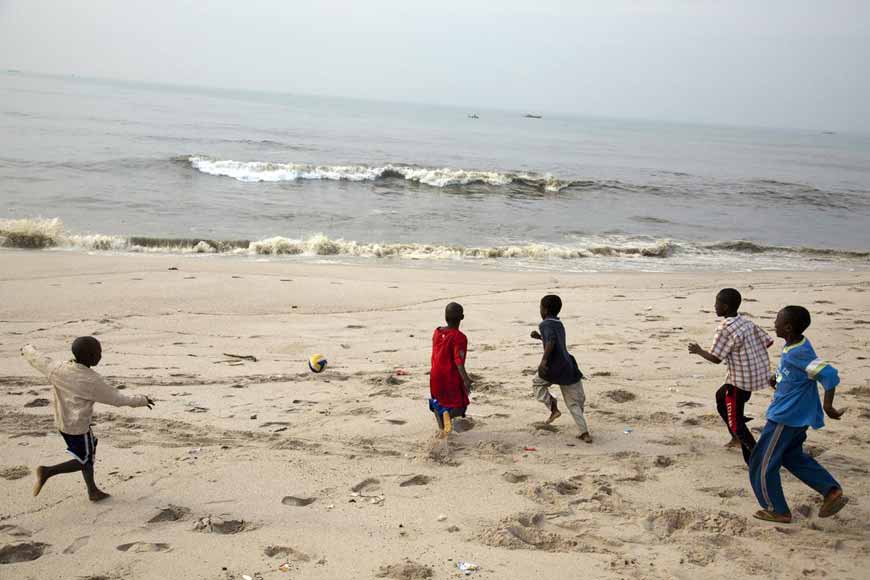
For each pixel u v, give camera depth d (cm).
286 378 796
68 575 378
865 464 555
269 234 2020
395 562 398
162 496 482
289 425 637
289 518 454
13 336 948
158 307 1137
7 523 439
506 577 383
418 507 474
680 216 2922
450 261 1820
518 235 2269
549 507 478
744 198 3644
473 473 535
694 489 511
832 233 2730
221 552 407
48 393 716
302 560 400
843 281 1659
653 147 9456
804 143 18888
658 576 387
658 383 786
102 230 1906
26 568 385
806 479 452
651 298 1352
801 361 448
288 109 12988
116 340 950
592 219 2698
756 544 427
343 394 738
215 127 6106
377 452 575
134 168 2991
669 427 644
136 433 608
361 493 498
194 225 2067
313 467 539
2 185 2422
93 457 474
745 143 14562
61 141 3812
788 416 449
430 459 558
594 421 658
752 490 509
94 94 11656
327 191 2875
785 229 2764
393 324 1095
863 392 747
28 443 577
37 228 1755
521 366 854
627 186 3644
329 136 6206
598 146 8588
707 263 1981
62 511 457
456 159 4919
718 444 604
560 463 557
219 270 1465
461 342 594
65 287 1231
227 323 1066
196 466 535
